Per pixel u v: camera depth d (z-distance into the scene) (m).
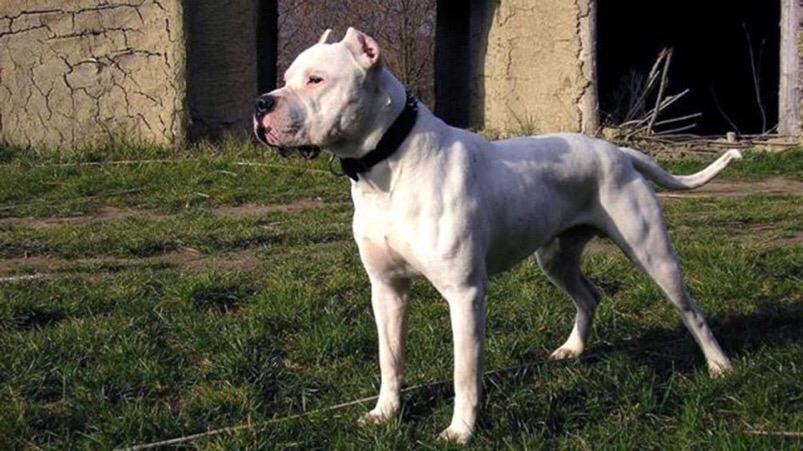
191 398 5.23
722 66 18.95
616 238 5.23
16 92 12.91
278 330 6.17
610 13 18.78
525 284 6.78
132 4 12.77
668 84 17.89
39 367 5.52
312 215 9.56
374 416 4.90
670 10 19.11
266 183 11.16
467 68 17.16
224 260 7.89
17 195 10.76
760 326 6.15
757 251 7.50
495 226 4.75
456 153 4.64
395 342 4.93
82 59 12.87
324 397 5.24
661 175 5.50
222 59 13.31
